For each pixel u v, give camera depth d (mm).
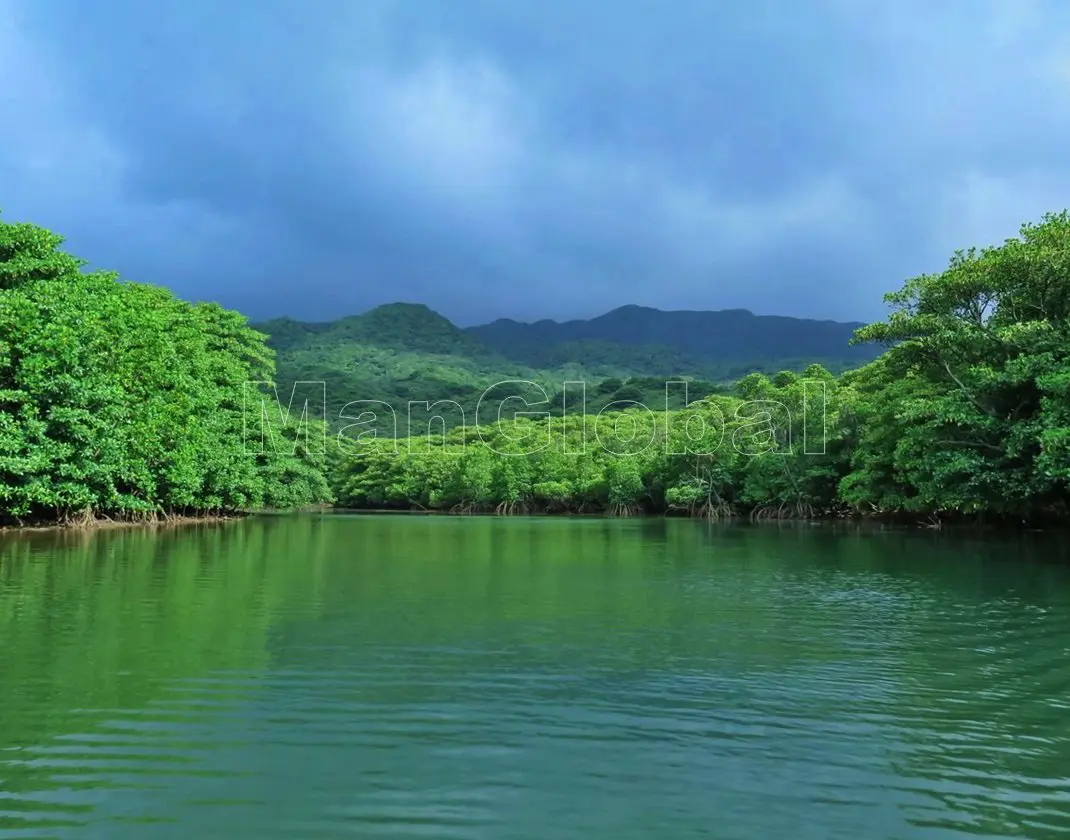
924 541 33500
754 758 7426
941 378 36406
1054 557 25797
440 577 20281
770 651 11719
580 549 30281
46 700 8859
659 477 79875
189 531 37219
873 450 45625
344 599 16156
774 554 27672
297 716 8445
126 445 34688
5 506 31266
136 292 43344
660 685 9820
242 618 13805
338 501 109500
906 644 12227
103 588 16906
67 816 6078
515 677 10102
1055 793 6703
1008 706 9047
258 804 6328
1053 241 30641
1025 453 30156
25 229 32469
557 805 6379
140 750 7434
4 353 28844
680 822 6105
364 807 6301
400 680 9906
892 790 6742
